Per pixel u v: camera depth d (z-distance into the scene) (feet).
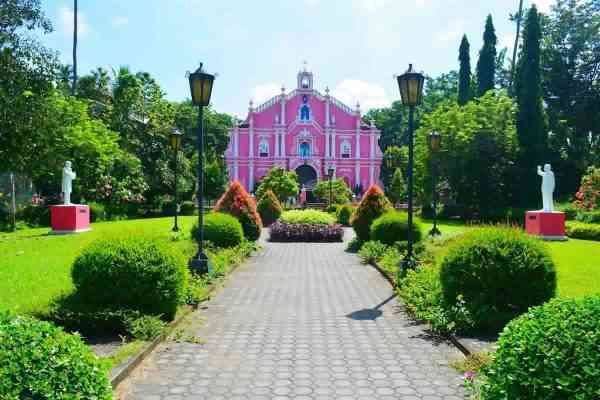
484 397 10.94
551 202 58.08
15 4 57.88
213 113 191.62
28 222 76.74
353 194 155.74
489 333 19.07
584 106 108.99
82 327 18.49
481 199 94.12
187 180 115.03
